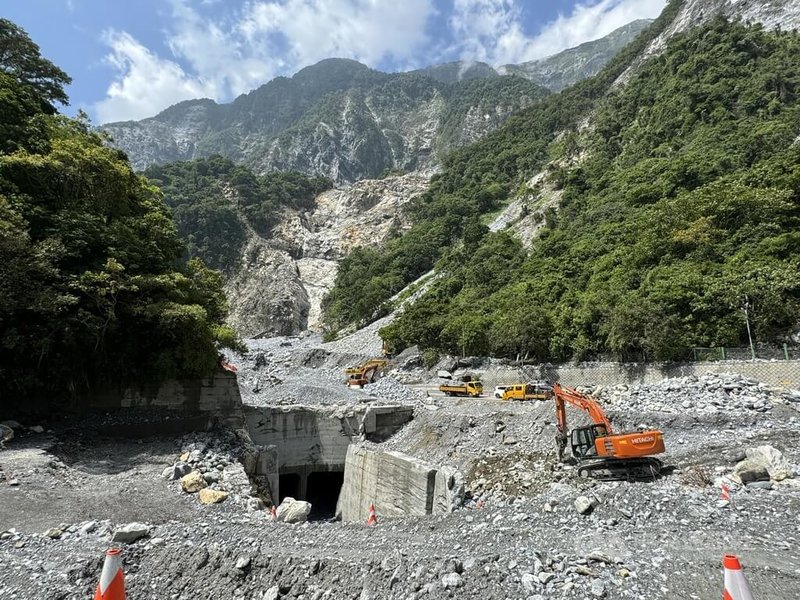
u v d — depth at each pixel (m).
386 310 104.00
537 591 8.56
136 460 20.84
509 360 52.59
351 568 9.76
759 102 71.75
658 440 16.14
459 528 13.20
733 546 10.27
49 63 39.66
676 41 106.75
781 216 39.84
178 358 26.92
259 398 41.72
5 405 23.34
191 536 12.11
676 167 63.22
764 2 110.81
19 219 21.78
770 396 22.88
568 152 113.88
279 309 139.12
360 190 190.50
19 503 14.57
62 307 22.55
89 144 31.62
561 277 60.16
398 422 35.25
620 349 38.56
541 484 19.23
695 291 36.31
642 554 10.03
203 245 159.25
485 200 136.62
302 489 34.00
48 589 9.47
